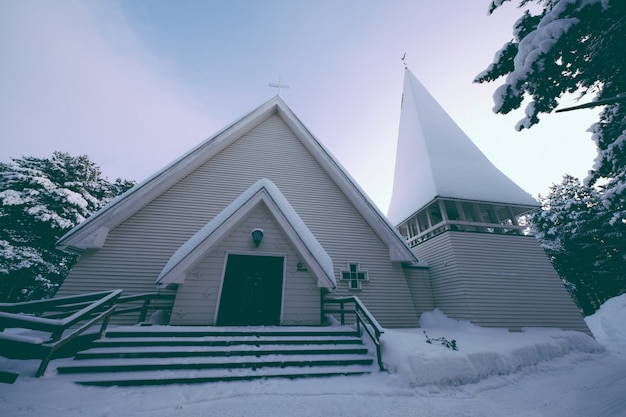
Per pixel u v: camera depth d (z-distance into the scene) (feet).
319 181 37.17
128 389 12.23
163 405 10.86
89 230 26.04
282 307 22.62
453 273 33.45
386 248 34.30
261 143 38.09
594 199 77.82
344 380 14.71
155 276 26.58
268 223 25.31
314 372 15.06
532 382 17.25
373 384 14.40
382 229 33.88
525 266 35.14
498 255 35.09
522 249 36.37
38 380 11.89
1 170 68.64
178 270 20.75
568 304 33.73
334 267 31.76
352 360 16.83
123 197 28.09
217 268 22.76
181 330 17.34
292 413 10.79
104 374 13.14
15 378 11.23
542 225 87.10
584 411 12.26
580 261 74.95
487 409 12.42
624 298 58.95
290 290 23.34
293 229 24.12
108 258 26.22
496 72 22.03
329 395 12.63
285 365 15.66
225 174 34.35
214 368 14.64
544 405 13.19
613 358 26.50
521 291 33.12
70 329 21.88
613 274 69.72
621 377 18.38
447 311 33.30
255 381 13.83
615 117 23.91
